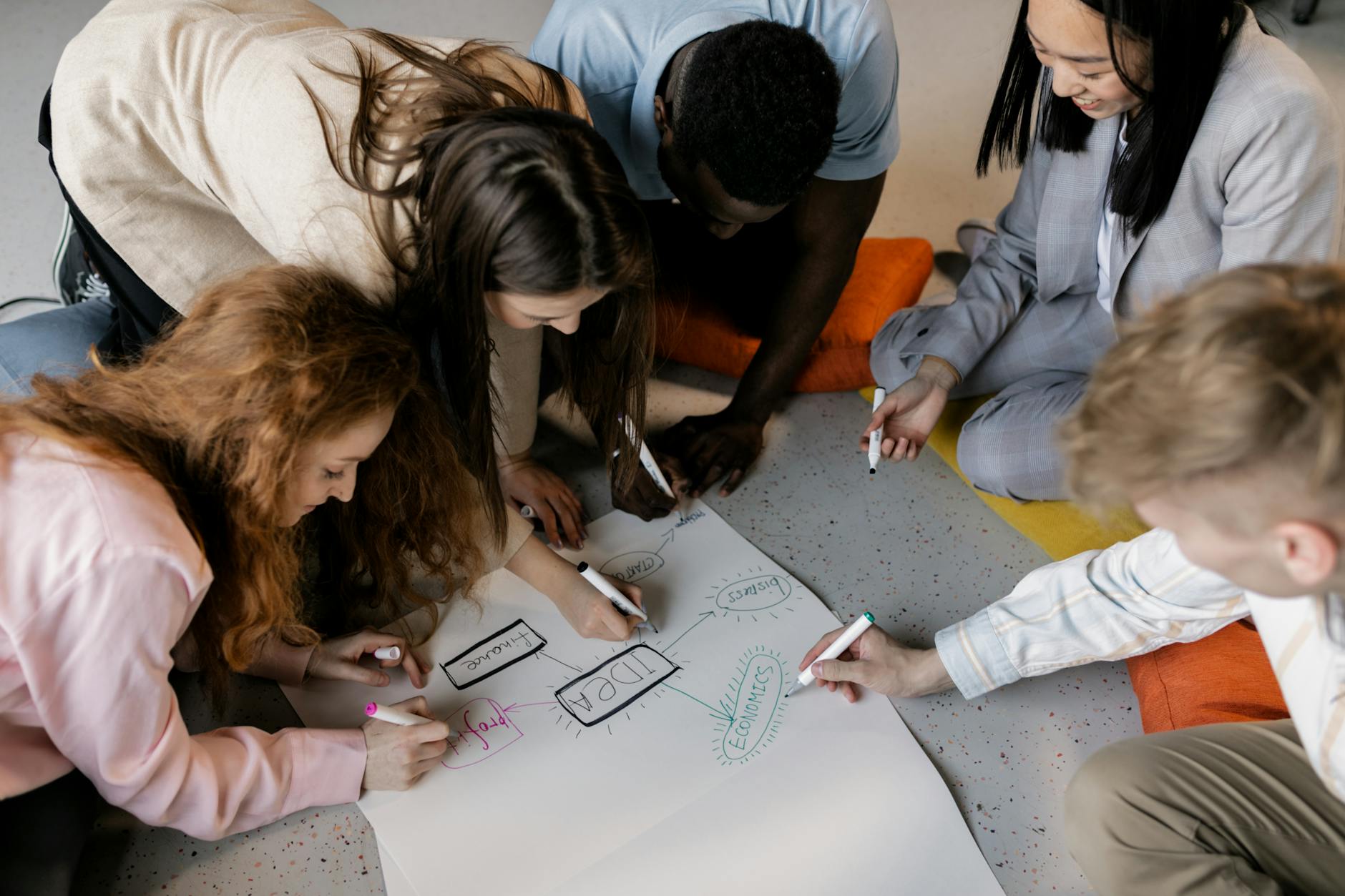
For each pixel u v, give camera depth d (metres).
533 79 1.01
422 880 0.97
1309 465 0.54
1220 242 1.18
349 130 0.91
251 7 1.09
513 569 1.21
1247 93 1.05
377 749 1.02
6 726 0.86
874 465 1.32
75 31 2.36
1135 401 0.59
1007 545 1.34
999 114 1.27
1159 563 0.94
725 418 1.47
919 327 1.49
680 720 1.10
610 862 0.98
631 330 1.09
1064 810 0.97
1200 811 0.84
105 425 0.83
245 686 1.16
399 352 0.88
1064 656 1.04
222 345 0.83
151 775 0.87
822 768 1.06
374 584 1.21
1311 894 0.83
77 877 0.99
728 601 1.24
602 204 0.83
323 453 0.86
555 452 1.48
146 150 1.07
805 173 1.01
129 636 0.80
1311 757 0.77
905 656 1.11
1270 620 0.79
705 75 0.99
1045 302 1.45
